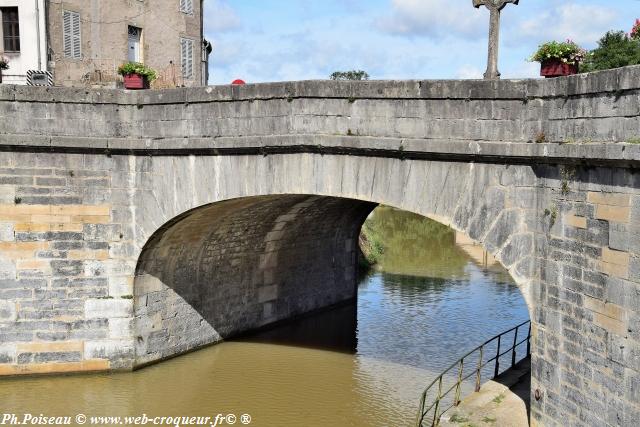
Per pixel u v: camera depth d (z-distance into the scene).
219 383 16.56
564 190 10.40
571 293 10.28
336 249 24.52
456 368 17.70
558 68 11.23
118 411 14.63
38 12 20.92
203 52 28.25
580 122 10.11
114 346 15.98
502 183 11.40
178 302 17.75
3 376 15.50
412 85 12.20
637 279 8.86
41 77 19.92
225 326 19.91
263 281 21.31
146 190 15.45
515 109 11.19
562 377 10.54
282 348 19.56
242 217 18.20
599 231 9.62
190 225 16.52
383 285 28.19
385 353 19.11
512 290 27.03
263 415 14.77
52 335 15.57
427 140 11.93
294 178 13.70
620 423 9.17
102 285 15.73
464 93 11.64
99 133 15.27
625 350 9.08
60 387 15.45
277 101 13.71
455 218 11.95
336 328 21.77
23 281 15.36
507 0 11.75
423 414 12.36
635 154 8.59
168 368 17.06
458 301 25.23
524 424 11.62
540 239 11.05
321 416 14.72
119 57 23.52
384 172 12.69
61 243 15.44
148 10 24.44
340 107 13.06
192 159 14.84
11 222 15.19
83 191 15.40
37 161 15.12
